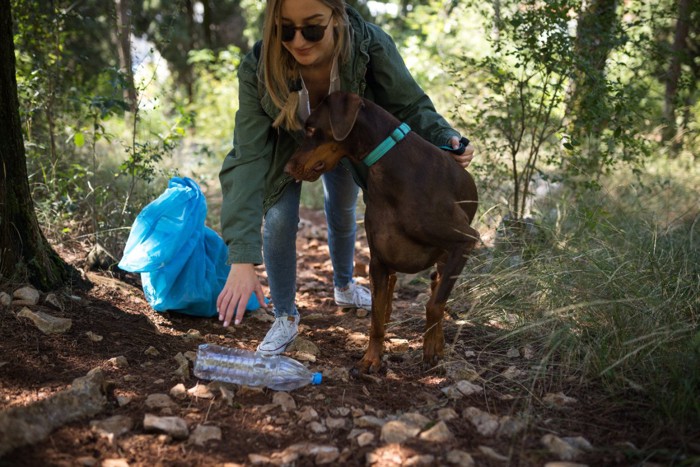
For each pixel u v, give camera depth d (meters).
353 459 2.29
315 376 2.90
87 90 6.27
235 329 3.69
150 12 13.25
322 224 6.84
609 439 2.43
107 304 3.65
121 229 4.56
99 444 2.30
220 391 2.74
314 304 4.30
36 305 3.36
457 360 3.12
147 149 5.32
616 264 3.57
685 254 3.73
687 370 2.75
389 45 3.13
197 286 3.66
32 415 2.34
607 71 5.09
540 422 2.55
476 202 3.15
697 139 6.41
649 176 5.71
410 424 2.50
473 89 6.21
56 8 5.33
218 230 5.79
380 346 3.03
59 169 5.35
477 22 6.65
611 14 4.67
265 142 3.11
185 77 14.31
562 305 3.32
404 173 2.79
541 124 5.37
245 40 16.19
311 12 2.77
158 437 2.36
